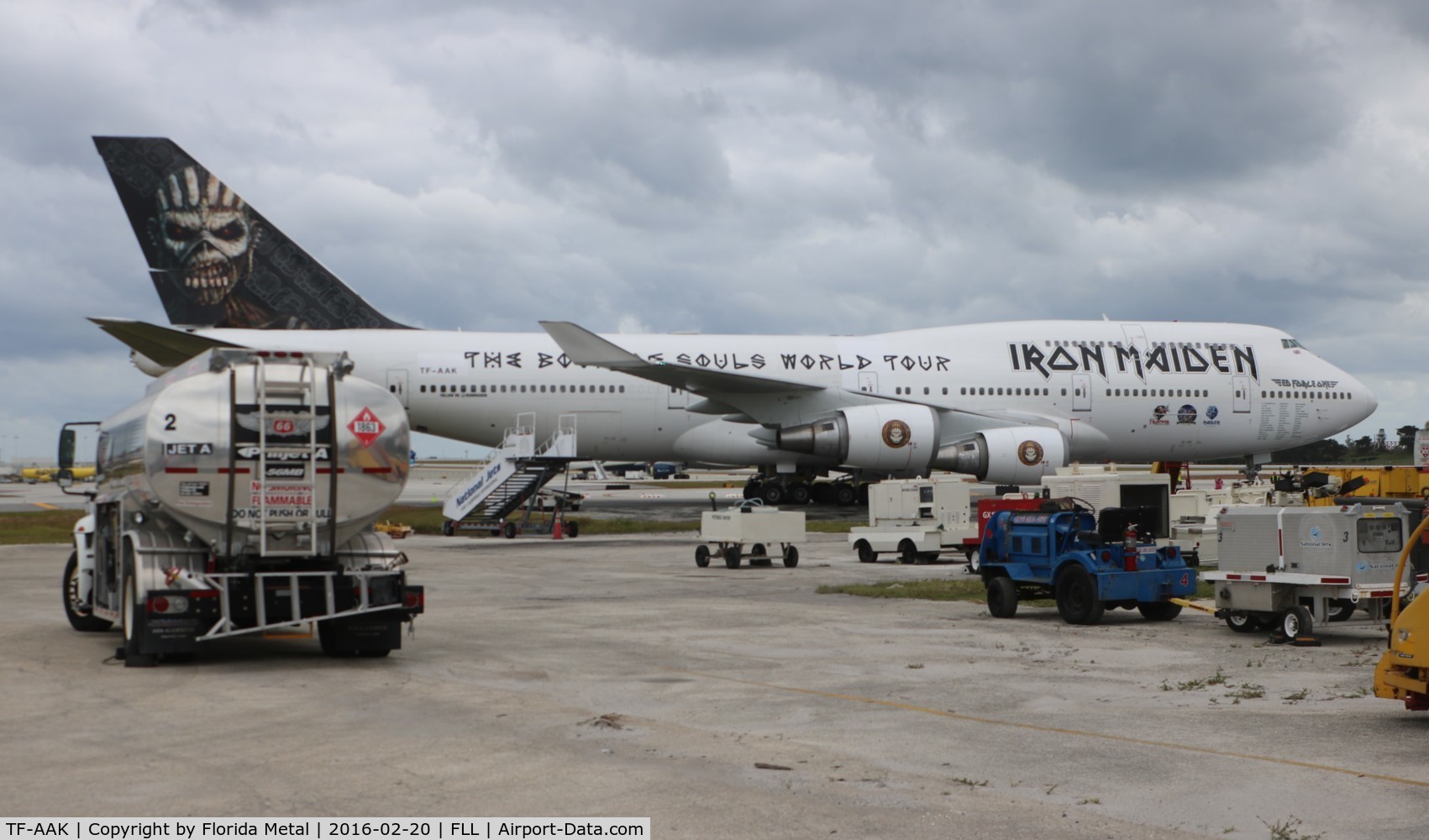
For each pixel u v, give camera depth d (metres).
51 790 6.91
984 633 14.90
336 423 11.90
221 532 11.73
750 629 15.10
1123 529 15.98
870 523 26.92
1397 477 28.84
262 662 12.23
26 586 20.88
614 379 40.03
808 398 39.66
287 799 6.75
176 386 11.59
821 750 8.09
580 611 17.17
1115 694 10.44
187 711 9.45
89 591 14.43
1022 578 16.44
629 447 40.88
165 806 6.60
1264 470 74.06
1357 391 43.59
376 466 12.02
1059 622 16.11
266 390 11.78
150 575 11.61
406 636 14.29
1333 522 13.72
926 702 10.00
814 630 15.03
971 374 41.25
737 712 9.49
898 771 7.50
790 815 6.47
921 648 13.38
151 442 11.34
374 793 6.88
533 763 7.65
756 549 25.19
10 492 83.31
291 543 11.92
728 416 40.19
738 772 7.44
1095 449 42.12
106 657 12.58
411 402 38.94
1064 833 6.18
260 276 40.19
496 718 9.16
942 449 39.47
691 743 8.27
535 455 36.56
